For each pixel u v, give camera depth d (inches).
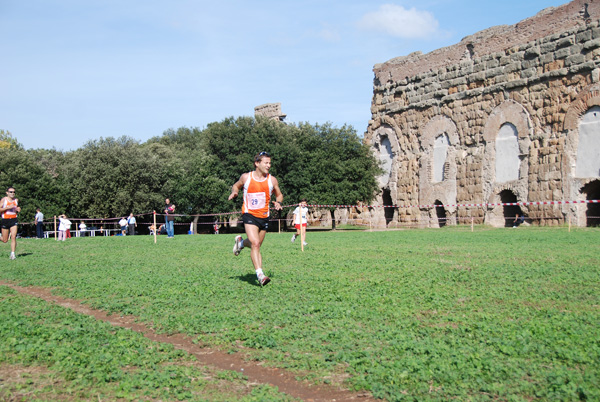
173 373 242.1
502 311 342.0
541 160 1579.7
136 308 377.4
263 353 274.1
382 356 259.3
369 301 375.9
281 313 346.0
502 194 1729.8
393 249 780.0
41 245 1055.6
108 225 2169.0
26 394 220.1
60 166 2485.2
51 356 265.4
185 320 336.2
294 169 1982.0
